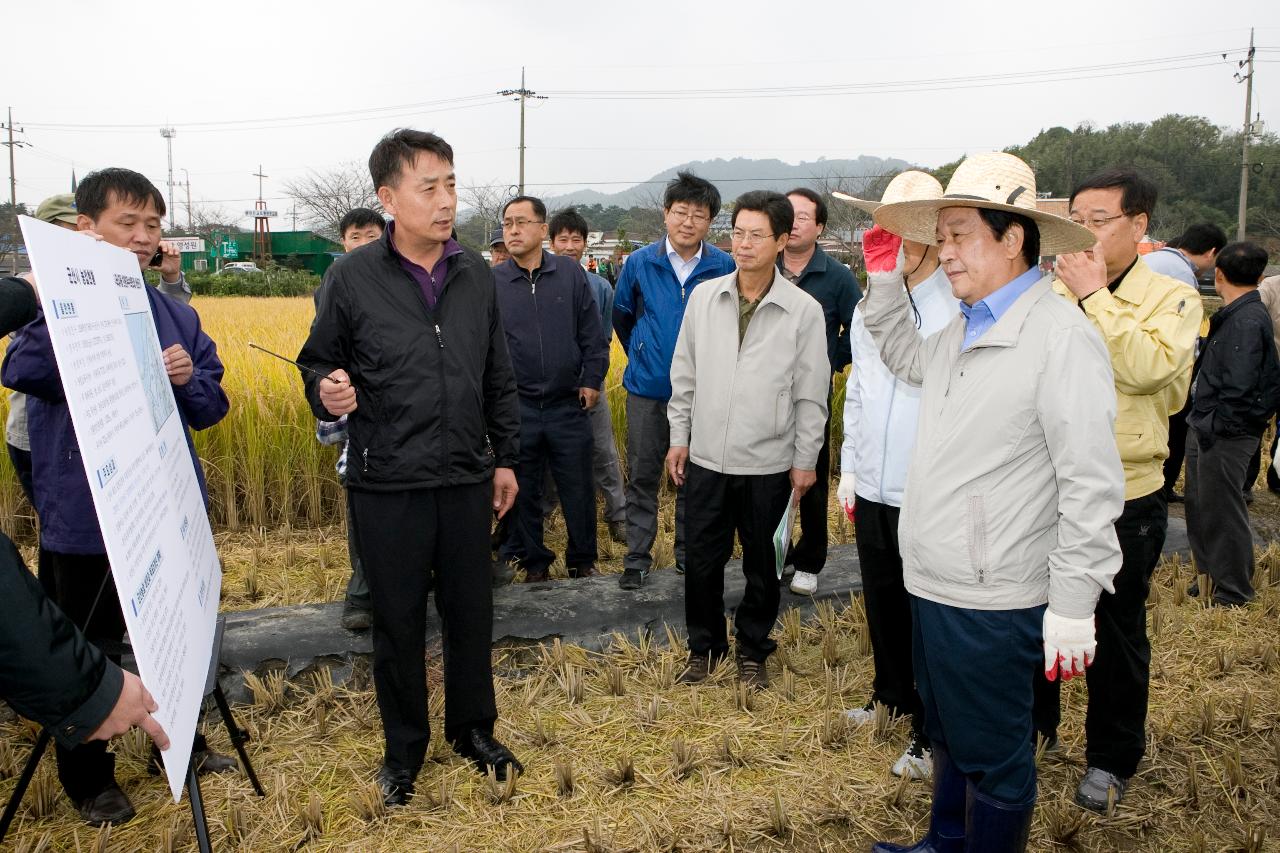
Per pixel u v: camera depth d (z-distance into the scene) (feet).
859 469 10.09
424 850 8.50
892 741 10.44
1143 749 9.32
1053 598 6.48
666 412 14.02
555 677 11.87
